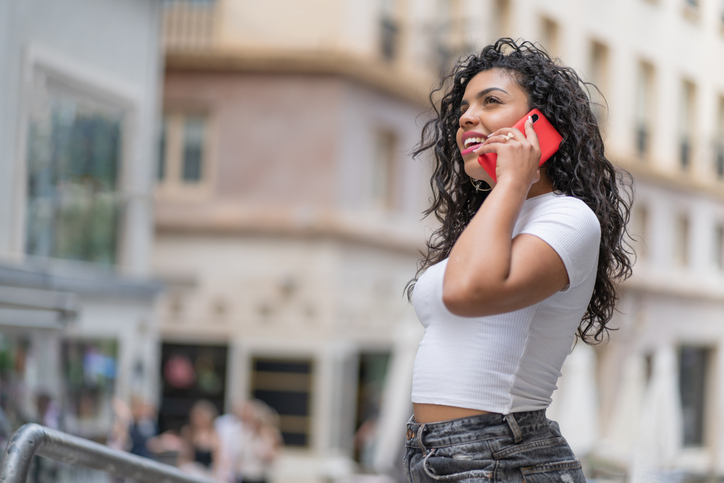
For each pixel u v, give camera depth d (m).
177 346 19.31
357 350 19.11
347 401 18.92
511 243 1.75
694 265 24.25
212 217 19.16
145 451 9.82
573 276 1.78
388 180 19.77
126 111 10.54
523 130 1.88
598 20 22.61
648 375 22.08
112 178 10.38
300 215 18.61
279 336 18.84
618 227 2.11
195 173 19.41
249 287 19.03
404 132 19.81
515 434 1.78
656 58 23.50
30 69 8.53
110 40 10.12
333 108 18.58
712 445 23.02
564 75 2.04
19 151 8.41
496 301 1.68
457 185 2.35
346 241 18.73
